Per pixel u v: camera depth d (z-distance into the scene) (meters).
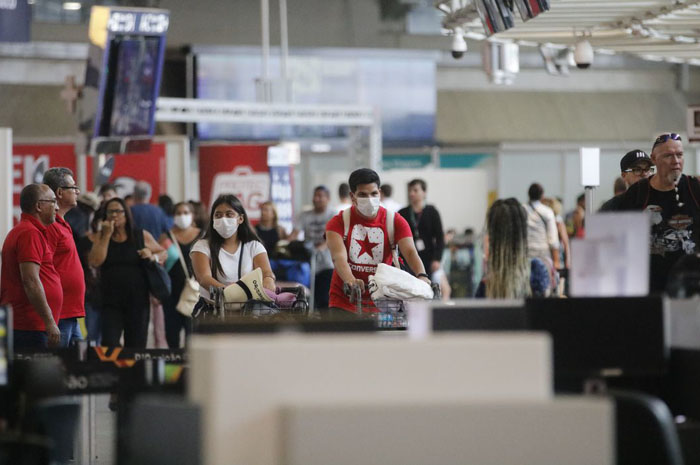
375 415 6.38
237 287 17.14
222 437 6.48
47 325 18.64
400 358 6.66
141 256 25.03
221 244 18.73
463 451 6.44
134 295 25.00
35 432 9.71
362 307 17.28
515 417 6.47
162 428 6.83
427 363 6.67
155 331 31.22
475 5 25.70
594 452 6.50
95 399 13.83
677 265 12.66
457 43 36.28
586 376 10.38
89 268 26.17
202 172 49.38
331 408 6.36
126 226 25.08
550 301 10.40
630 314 10.41
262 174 49.56
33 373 9.98
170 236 28.94
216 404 6.49
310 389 6.57
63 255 20.14
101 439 13.84
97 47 36.31
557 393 10.41
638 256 10.46
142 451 6.98
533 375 6.77
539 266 19.34
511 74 40.97
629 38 29.53
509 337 6.83
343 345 6.61
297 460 6.32
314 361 6.58
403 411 6.40
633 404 8.29
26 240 18.70
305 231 38.94
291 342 6.60
